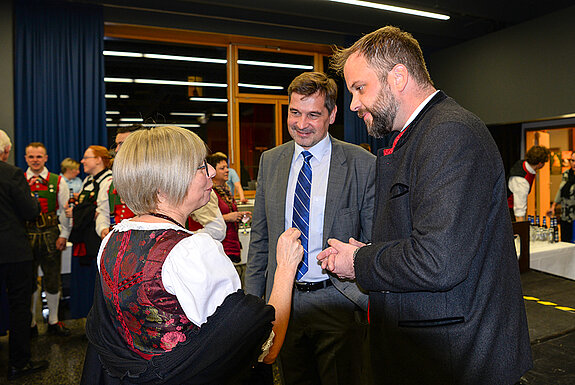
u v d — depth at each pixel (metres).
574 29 4.60
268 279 1.49
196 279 0.71
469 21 6.71
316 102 1.43
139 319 0.73
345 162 1.47
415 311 0.89
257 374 1.21
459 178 0.79
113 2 4.91
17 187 2.46
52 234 3.14
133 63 5.80
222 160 3.13
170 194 0.80
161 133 0.82
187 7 5.32
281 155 1.59
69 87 4.76
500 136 5.94
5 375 2.57
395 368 0.94
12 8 4.46
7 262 2.43
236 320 0.73
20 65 4.50
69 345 3.02
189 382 0.71
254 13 5.69
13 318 2.50
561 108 4.76
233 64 6.25
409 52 0.95
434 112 0.91
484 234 0.87
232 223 3.02
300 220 1.47
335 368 1.45
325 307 1.45
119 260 0.76
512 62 5.31
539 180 5.72
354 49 1.02
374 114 0.99
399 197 0.93
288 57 6.58
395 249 0.87
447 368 0.86
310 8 5.61
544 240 3.47
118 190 0.81
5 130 4.44
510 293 0.91
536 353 1.54
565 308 1.99
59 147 4.73
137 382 0.71
